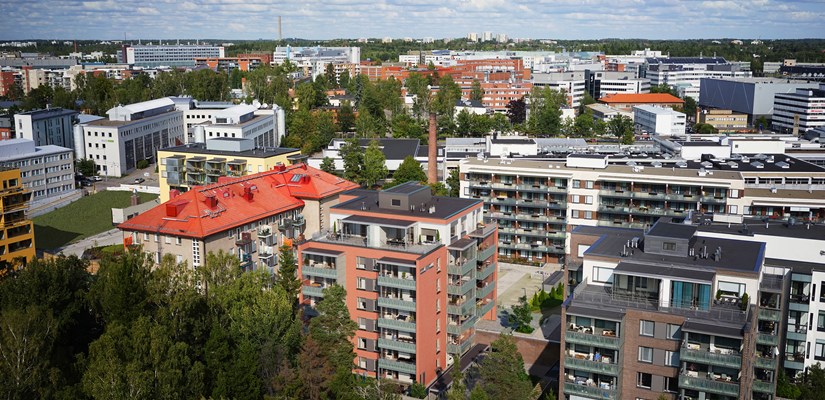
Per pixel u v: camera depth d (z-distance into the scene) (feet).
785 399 361.71
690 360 300.40
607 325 317.01
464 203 440.86
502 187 621.31
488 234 439.63
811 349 366.22
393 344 388.37
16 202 540.93
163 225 475.72
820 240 368.07
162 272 375.66
